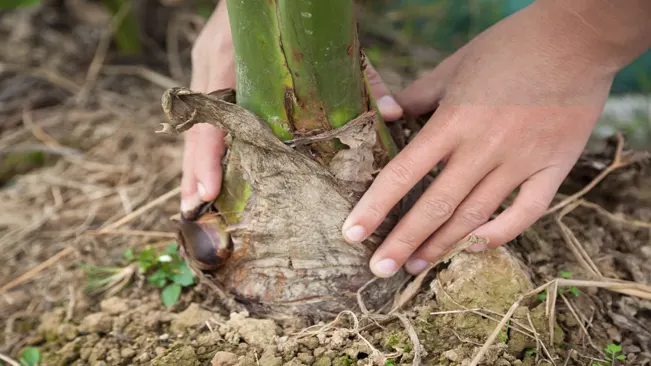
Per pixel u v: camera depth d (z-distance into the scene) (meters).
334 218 0.47
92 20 0.98
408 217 0.47
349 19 0.42
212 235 0.49
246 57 0.43
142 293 0.57
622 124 0.78
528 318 0.48
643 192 0.60
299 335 0.49
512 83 0.47
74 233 0.66
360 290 0.49
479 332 0.48
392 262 0.48
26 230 0.67
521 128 0.46
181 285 0.56
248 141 0.45
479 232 0.48
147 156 0.75
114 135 0.79
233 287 0.50
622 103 0.83
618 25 0.46
